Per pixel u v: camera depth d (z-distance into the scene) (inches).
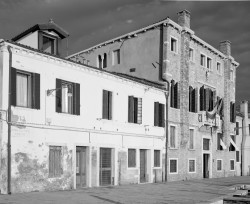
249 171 1804.9
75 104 816.9
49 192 709.9
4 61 668.7
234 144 1626.5
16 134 681.6
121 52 1309.1
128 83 987.9
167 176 1132.5
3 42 666.8
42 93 739.4
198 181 1182.3
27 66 711.1
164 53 1171.3
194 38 1316.4
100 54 1407.5
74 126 810.2
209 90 1432.1
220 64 1556.3
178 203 607.5
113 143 927.0
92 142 860.0
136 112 1024.2
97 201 599.5
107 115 917.8
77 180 823.1
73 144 805.9
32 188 706.2
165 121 1141.1
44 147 734.5
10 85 674.2
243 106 1845.5
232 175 1637.6
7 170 661.9
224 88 1577.3
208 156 1430.9
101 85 896.3
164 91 1140.5
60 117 775.7
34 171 711.7
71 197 641.0
